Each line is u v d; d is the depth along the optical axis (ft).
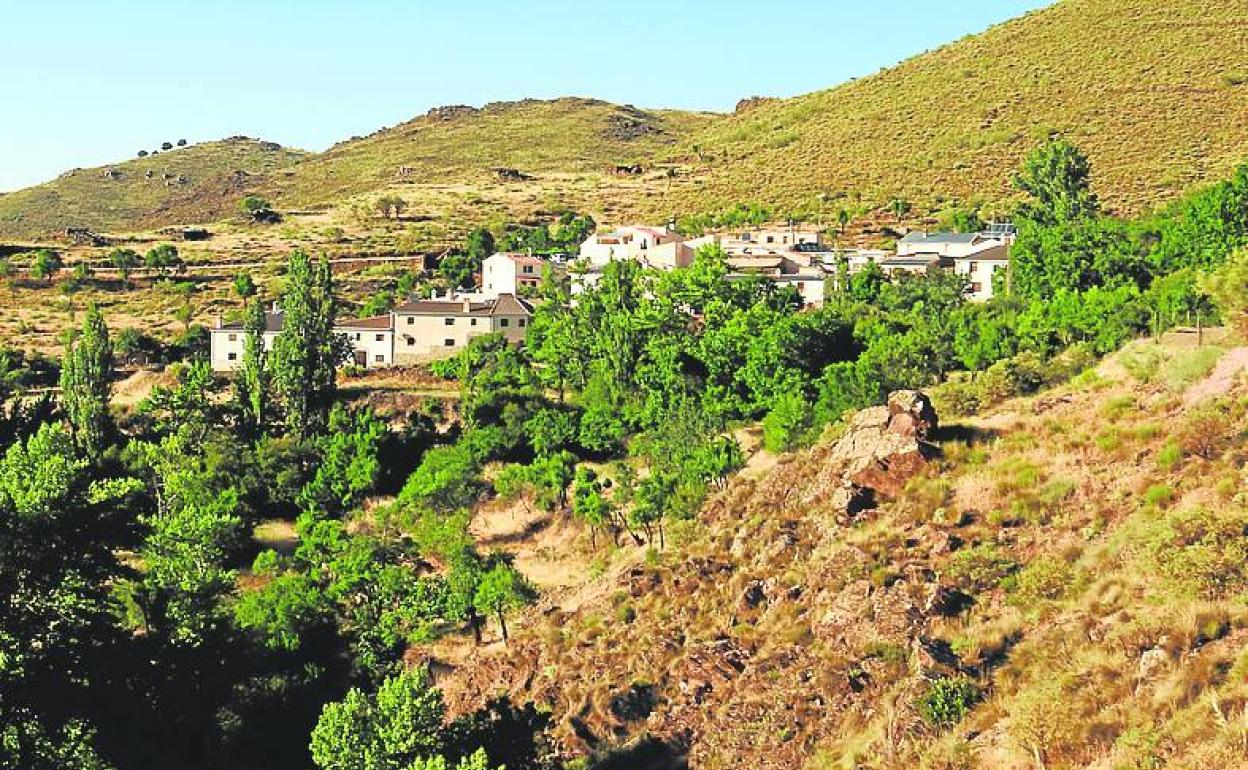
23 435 355.56
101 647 173.06
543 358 413.80
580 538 293.43
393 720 157.99
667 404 354.74
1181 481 164.76
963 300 425.69
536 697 195.11
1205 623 129.39
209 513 281.13
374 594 249.75
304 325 385.09
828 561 179.32
